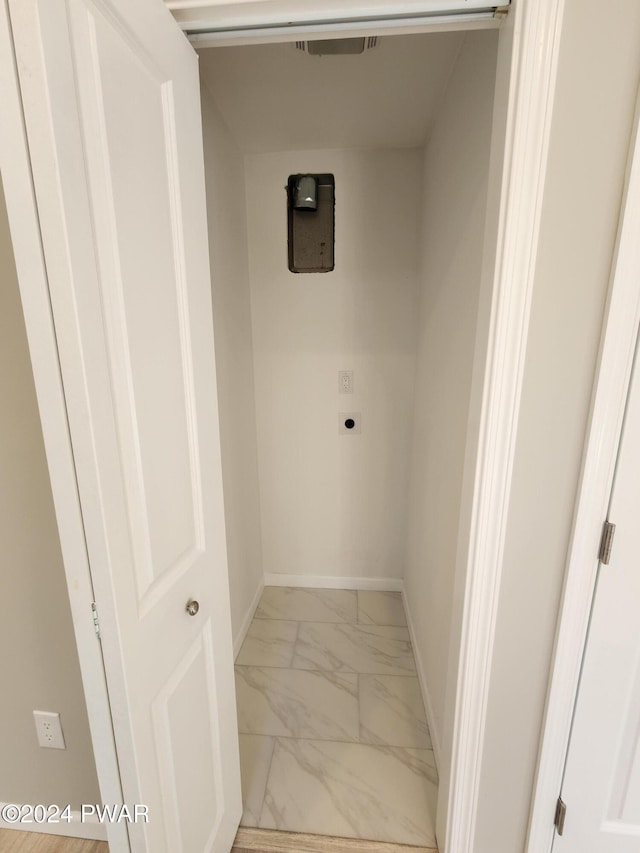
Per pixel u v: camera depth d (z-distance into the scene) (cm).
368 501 229
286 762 141
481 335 87
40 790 118
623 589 89
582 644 92
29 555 101
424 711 161
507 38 73
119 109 59
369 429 219
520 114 72
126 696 65
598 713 95
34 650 107
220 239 163
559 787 100
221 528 101
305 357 213
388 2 73
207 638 95
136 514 67
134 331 65
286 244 201
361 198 195
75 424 55
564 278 78
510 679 97
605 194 75
